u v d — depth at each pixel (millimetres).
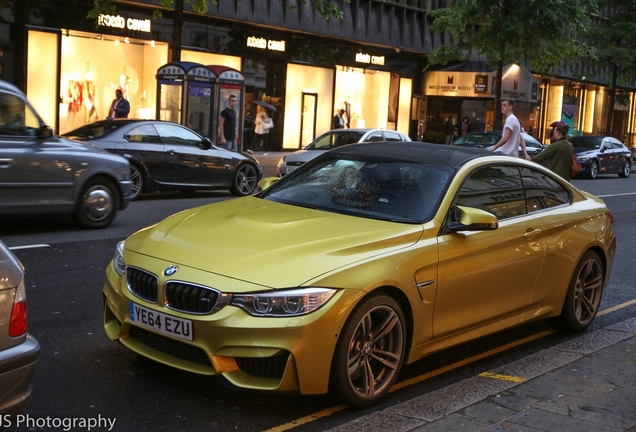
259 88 27438
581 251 6336
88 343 5500
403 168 5629
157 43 24250
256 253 4441
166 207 13336
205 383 4840
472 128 35062
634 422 4320
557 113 43969
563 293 6262
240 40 26391
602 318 7332
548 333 6586
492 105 34594
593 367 5348
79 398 4496
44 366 4980
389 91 33125
